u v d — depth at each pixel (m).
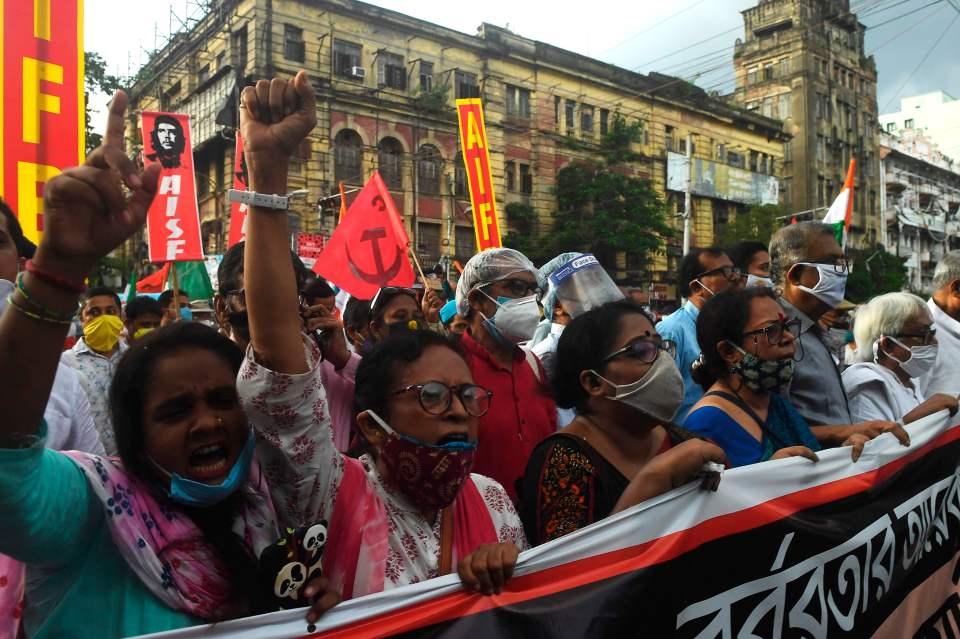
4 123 3.18
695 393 3.45
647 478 1.74
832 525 2.11
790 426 2.43
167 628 1.28
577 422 2.07
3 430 1.07
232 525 1.45
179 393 1.37
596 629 1.54
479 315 2.90
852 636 2.11
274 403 1.41
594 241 26.20
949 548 2.67
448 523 1.64
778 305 2.41
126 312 4.76
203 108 23.62
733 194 34.84
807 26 41.69
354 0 22.95
